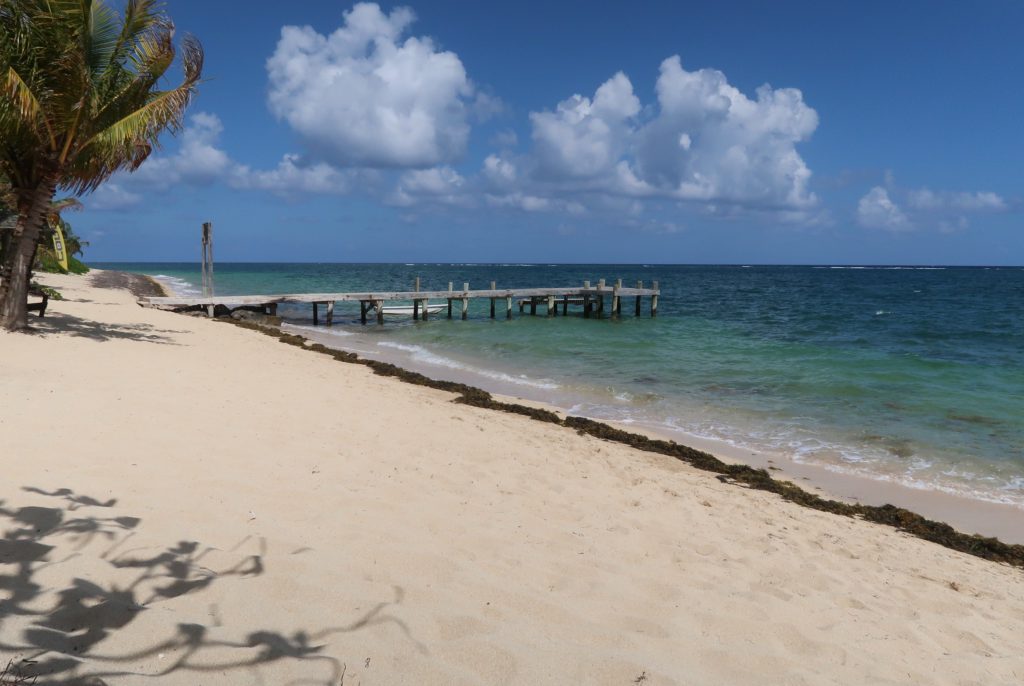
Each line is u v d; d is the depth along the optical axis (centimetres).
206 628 244
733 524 565
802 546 530
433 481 551
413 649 255
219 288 5034
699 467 808
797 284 7844
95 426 569
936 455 920
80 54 1042
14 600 245
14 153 1095
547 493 570
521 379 1454
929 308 3834
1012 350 2006
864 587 453
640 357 1784
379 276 9069
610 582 384
